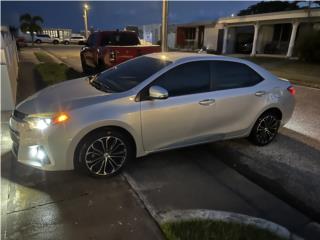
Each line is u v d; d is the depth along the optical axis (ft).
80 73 38.29
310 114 22.41
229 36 99.66
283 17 74.95
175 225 8.75
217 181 11.69
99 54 31.27
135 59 14.69
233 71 13.69
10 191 10.16
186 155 13.88
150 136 11.66
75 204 9.64
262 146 15.44
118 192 10.47
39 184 10.68
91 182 11.01
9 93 18.78
